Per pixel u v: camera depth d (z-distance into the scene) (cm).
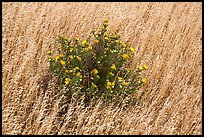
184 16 985
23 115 585
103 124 570
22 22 784
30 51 679
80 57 650
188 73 769
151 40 831
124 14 918
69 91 635
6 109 575
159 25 894
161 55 798
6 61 666
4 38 734
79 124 573
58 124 592
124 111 633
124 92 645
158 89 716
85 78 675
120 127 603
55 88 642
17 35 754
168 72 738
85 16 854
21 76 632
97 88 644
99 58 674
